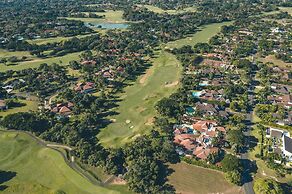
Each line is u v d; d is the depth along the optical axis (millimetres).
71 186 186375
